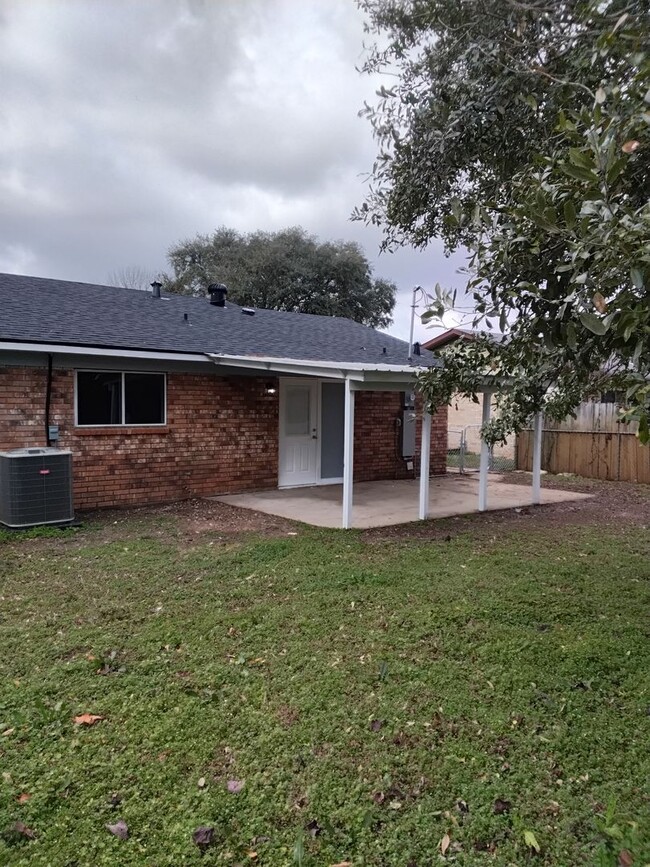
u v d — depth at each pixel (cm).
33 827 245
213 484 1074
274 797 266
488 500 1073
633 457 1337
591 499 1102
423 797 267
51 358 881
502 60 358
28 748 299
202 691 358
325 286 3150
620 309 221
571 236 238
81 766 285
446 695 355
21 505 767
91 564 625
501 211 326
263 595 530
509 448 1895
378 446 1327
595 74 323
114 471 957
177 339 1025
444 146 400
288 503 1009
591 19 293
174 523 840
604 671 389
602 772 284
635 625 467
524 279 285
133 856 230
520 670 388
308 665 394
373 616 481
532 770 285
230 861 229
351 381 815
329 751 301
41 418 880
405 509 972
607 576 600
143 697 350
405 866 227
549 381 345
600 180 228
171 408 1015
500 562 647
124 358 941
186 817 252
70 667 388
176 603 509
